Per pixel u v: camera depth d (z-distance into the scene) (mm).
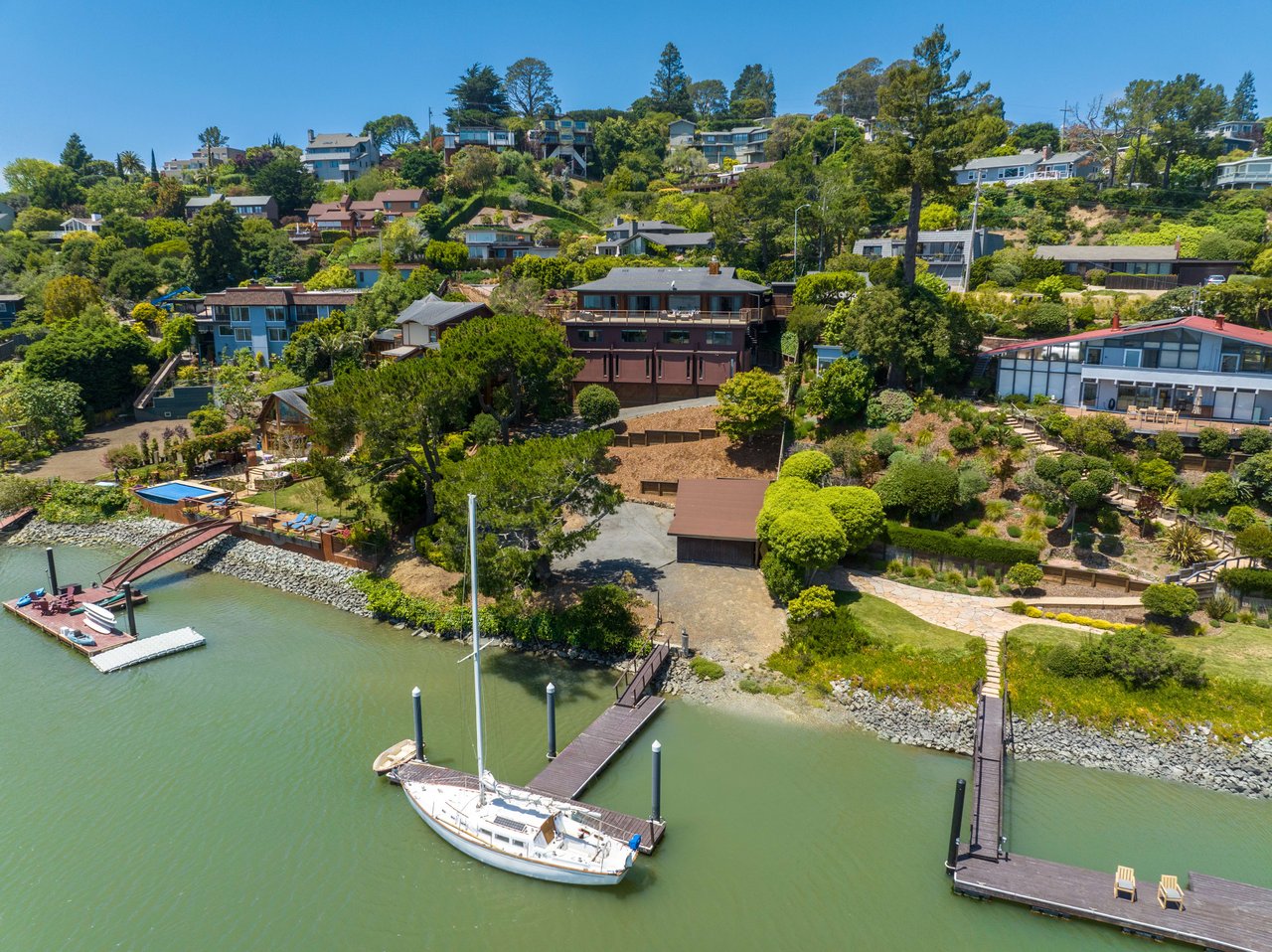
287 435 71125
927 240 94062
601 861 28188
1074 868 28297
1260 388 49188
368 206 141375
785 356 72938
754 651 41812
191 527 58594
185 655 44875
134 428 83312
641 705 38312
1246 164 110812
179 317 98125
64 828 31266
